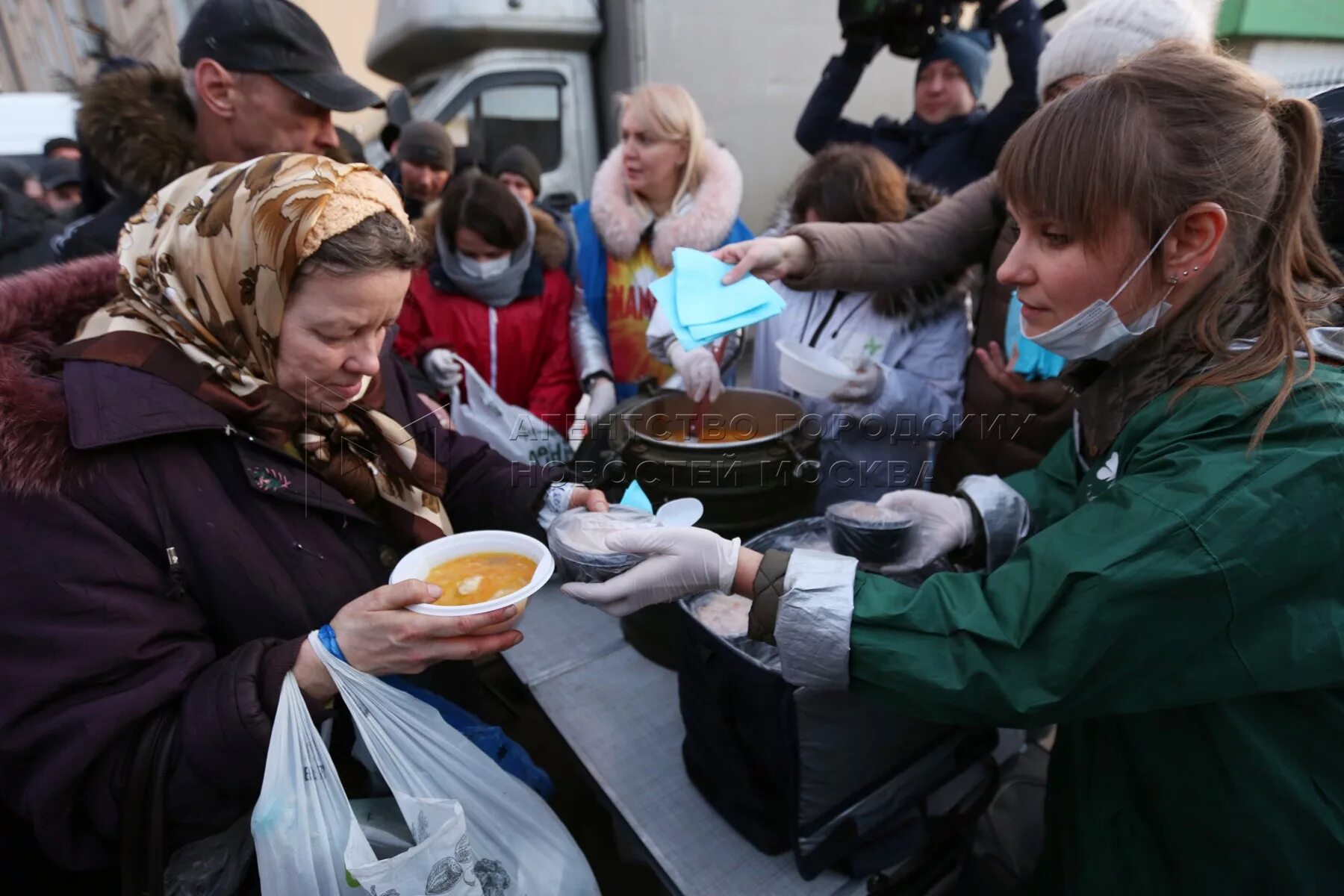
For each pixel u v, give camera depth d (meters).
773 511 1.25
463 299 2.10
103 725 0.70
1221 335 0.75
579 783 1.83
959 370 1.74
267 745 0.72
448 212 2.05
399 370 1.17
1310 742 0.77
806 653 0.77
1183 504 0.66
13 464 0.69
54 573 0.70
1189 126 0.68
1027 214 0.78
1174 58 0.71
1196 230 0.70
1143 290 0.74
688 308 1.03
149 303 0.80
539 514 1.16
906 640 0.73
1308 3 1.95
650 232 2.13
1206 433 0.71
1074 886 0.95
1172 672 0.70
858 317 1.74
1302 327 0.70
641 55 3.14
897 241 1.51
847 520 1.06
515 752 1.02
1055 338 0.82
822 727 0.90
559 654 1.43
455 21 3.19
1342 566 0.68
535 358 2.18
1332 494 0.65
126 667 0.72
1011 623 0.70
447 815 0.76
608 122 3.56
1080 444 1.08
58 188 3.15
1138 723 0.86
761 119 3.44
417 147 2.71
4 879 0.92
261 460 0.83
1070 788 0.97
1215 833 0.82
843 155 1.71
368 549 0.96
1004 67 3.89
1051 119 0.74
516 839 0.87
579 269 2.27
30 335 0.80
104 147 1.33
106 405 0.73
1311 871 0.79
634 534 0.86
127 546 0.73
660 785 1.15
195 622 0.79
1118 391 0.86
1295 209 0.74
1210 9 1.46
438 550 0.90
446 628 0.74
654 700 1.31
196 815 0.77
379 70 3.93
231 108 1.32
